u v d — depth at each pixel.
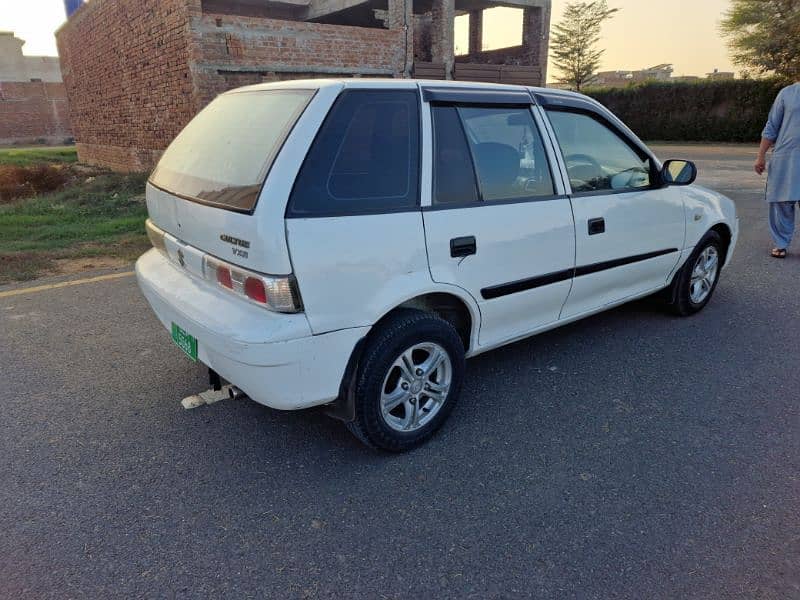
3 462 2.94
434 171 2.90
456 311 3.23
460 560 2.31
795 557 2.31
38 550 2.36
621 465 2.90
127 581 2.21
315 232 2.47
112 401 3.54
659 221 4.17
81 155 19.19
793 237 7.65
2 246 7.04
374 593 2.15
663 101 28.16
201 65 10.16
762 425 3.25
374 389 2.77
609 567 2.27
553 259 3.48
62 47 18.08
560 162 3.51
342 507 2.62
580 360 4.08
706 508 2.59
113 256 6.75
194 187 2.90
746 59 28.11
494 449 3.05
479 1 17.56
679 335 4.49
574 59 41.53
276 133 2.62
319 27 11.59
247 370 2.50
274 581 2.21
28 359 4.08
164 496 2.70
